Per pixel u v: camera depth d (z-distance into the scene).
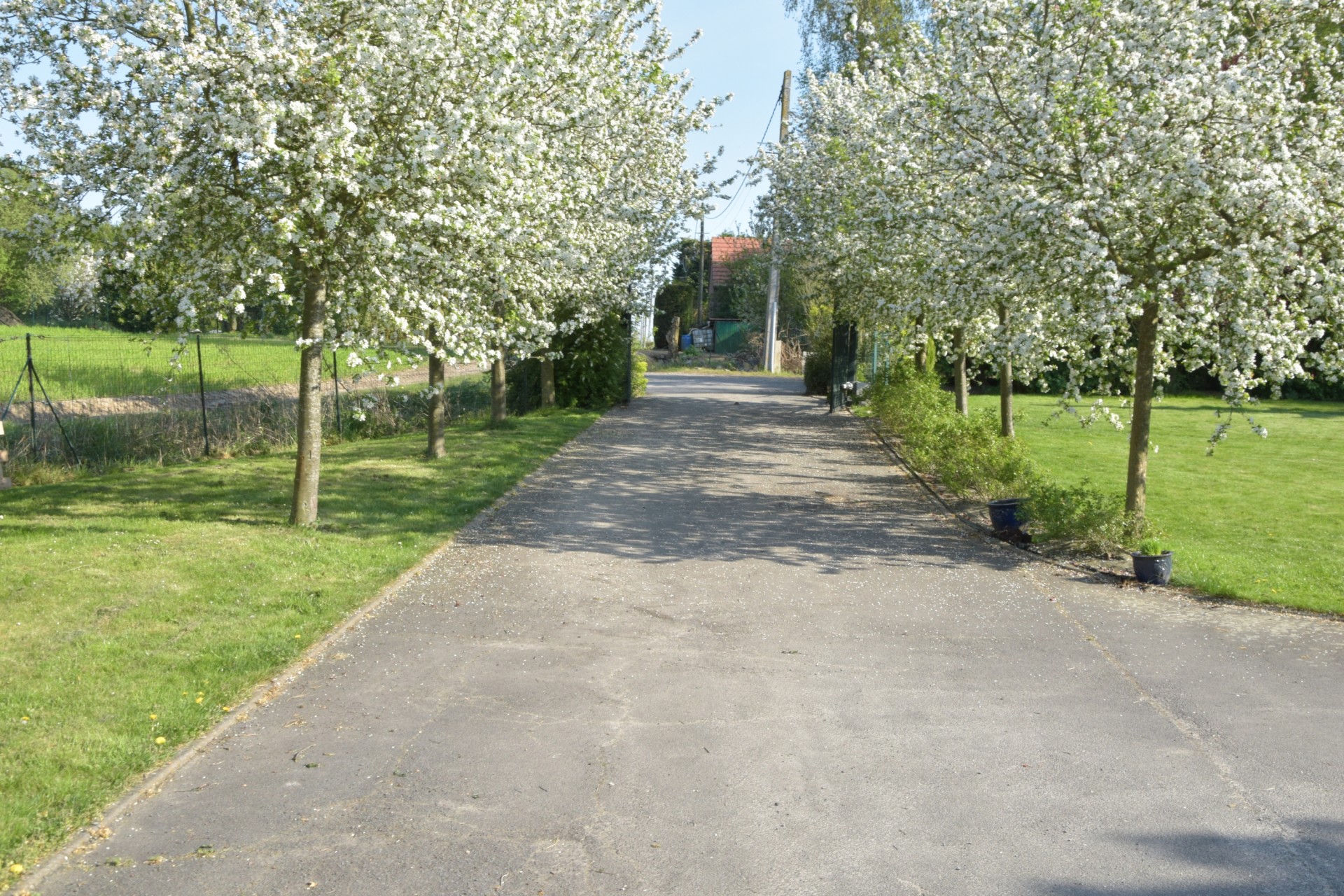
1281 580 8.69
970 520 11.45
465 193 8.88
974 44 9.96
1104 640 7.17
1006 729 5.53
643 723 5.51
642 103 15.67
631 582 8.53
